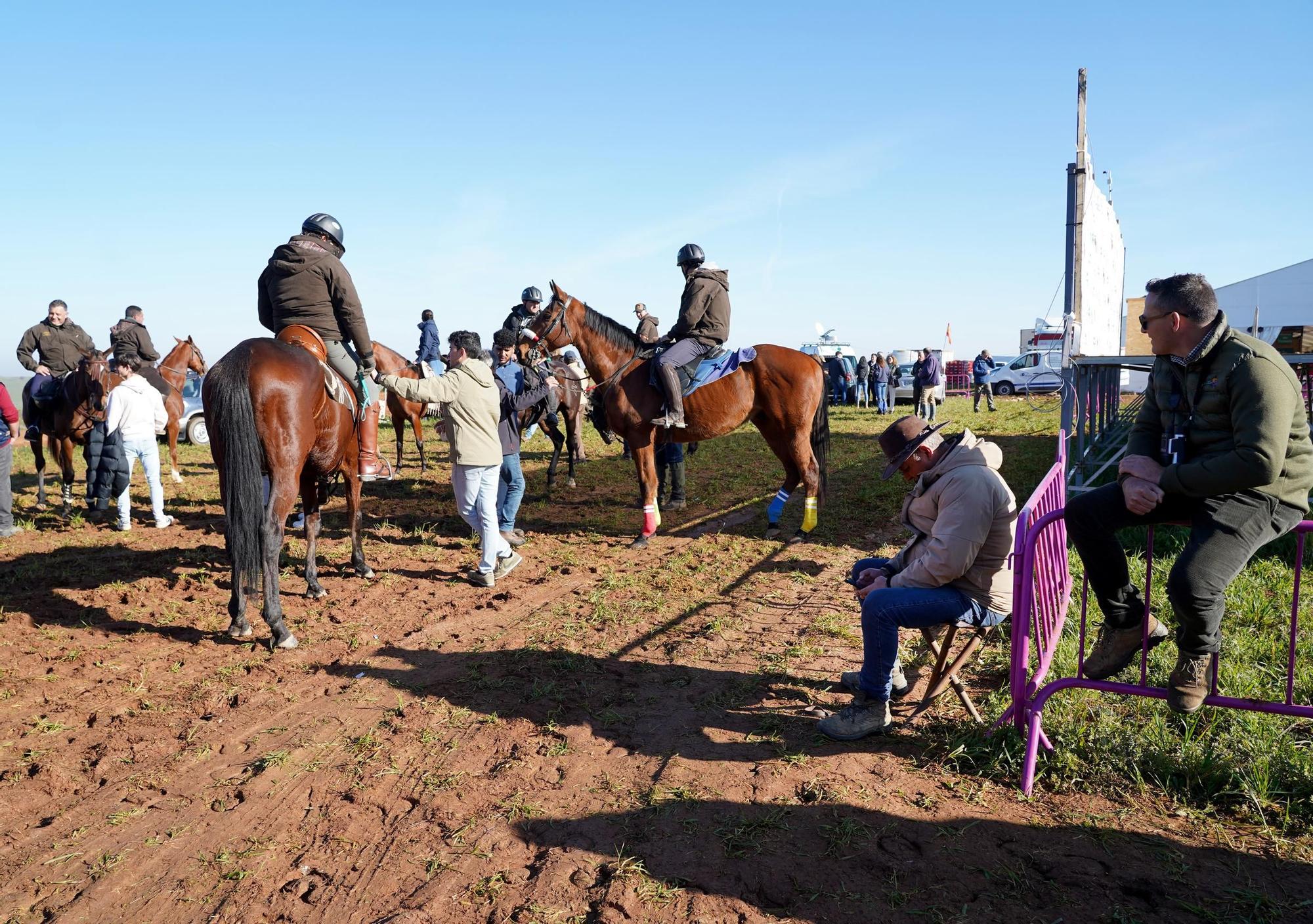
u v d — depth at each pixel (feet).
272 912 9.07
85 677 15.65
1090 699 13.01
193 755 12.69
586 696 14.66
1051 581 13.56
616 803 11.03
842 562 23.65
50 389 32.32
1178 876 9.02
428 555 25.14
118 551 25.61
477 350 21.25
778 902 8.91
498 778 11.82
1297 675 13.42
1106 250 34.68
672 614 19.12
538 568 23.71
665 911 8.77
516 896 9.14
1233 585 18.02
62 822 10.93
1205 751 11.24
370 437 22.80
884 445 12.61
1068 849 9.61
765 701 14.21
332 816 10.97
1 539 27.27
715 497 34.55
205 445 61.57
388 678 15.64
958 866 9.34
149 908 9.20
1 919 9.04
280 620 16.99
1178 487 9.92
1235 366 9.56
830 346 120.26
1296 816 10.03
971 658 15.29
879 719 12.51
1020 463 40.75
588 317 26.50
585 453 49.67
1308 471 10.05
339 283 19.66
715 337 25.85
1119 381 39.19
